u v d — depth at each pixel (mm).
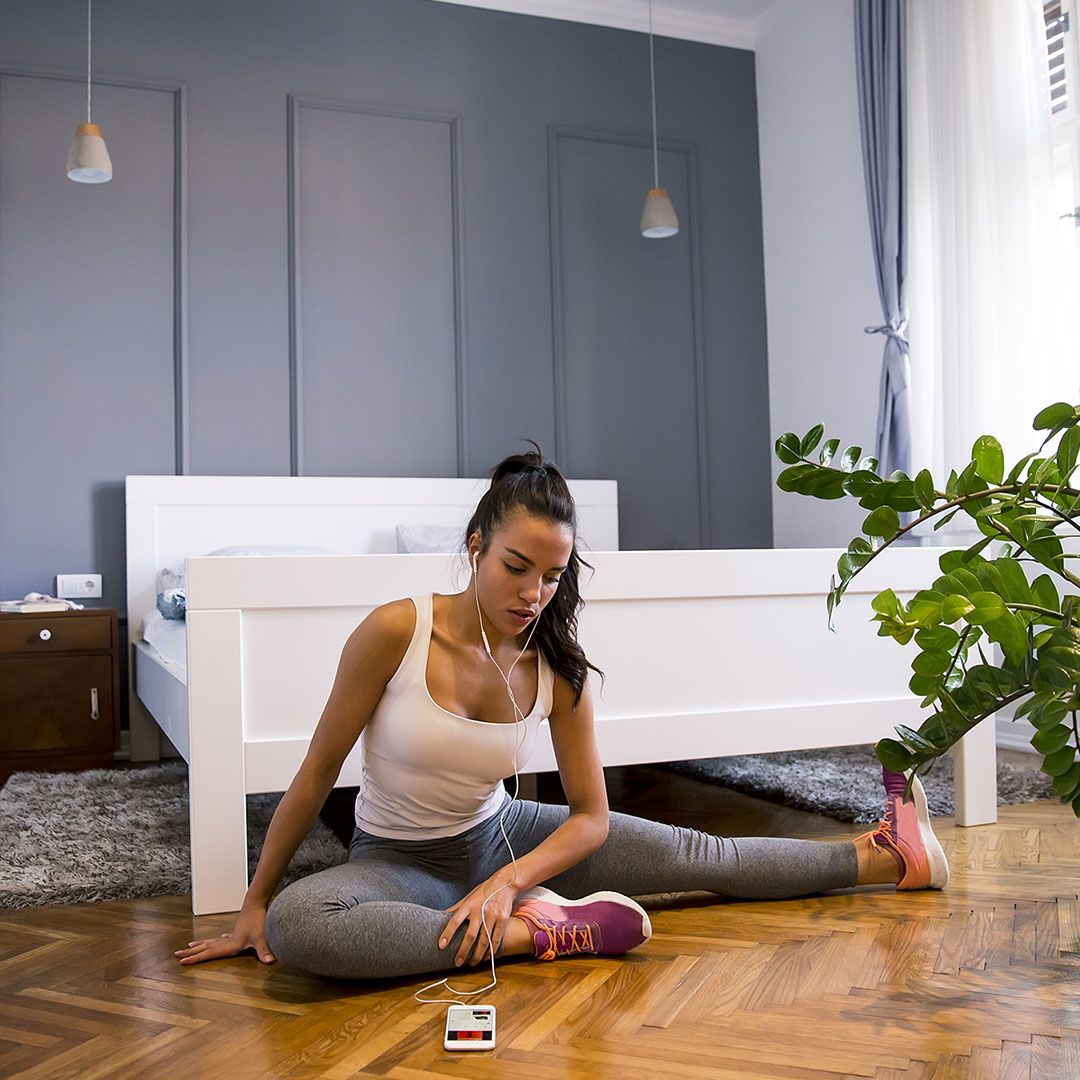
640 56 4617
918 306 3691
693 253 4648
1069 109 3275
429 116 4250
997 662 2756
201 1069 1192
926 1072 1139
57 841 2248
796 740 2238
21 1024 1336
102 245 3840
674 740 2137
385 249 4184
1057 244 3213
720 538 4645
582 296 4473
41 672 3334
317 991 1428
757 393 4742
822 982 1419
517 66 4414
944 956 1510
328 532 3906
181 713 2297
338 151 4141
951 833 2260
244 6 4043
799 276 4547
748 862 1773
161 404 3877
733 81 4785
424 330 4219
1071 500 1102
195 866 1825
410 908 1438
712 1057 1190
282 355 4023
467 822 1611
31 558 3713
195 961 1552
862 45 3938
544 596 1435
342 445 4086
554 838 1565
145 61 3914
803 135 4508
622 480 4492
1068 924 1644
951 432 3463
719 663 2189
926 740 1105
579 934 1516
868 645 2324
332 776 1553
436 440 4211
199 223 3951
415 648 1498
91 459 3793
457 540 3826
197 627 1843
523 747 1554
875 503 1195
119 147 3875
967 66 3424
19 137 3773
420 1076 1161
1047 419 1080
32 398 3740
